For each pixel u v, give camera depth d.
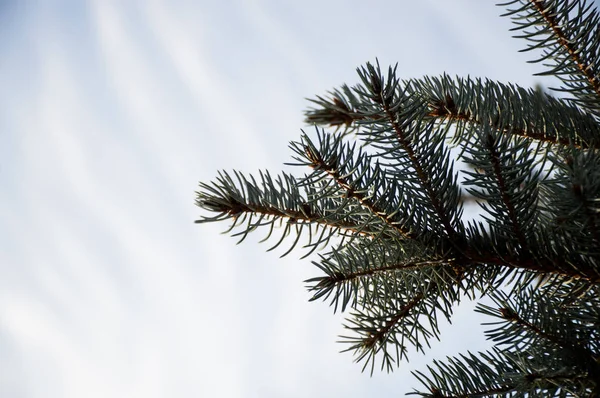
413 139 1.19
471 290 1.23
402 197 1.19
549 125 1.28
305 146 1.19
